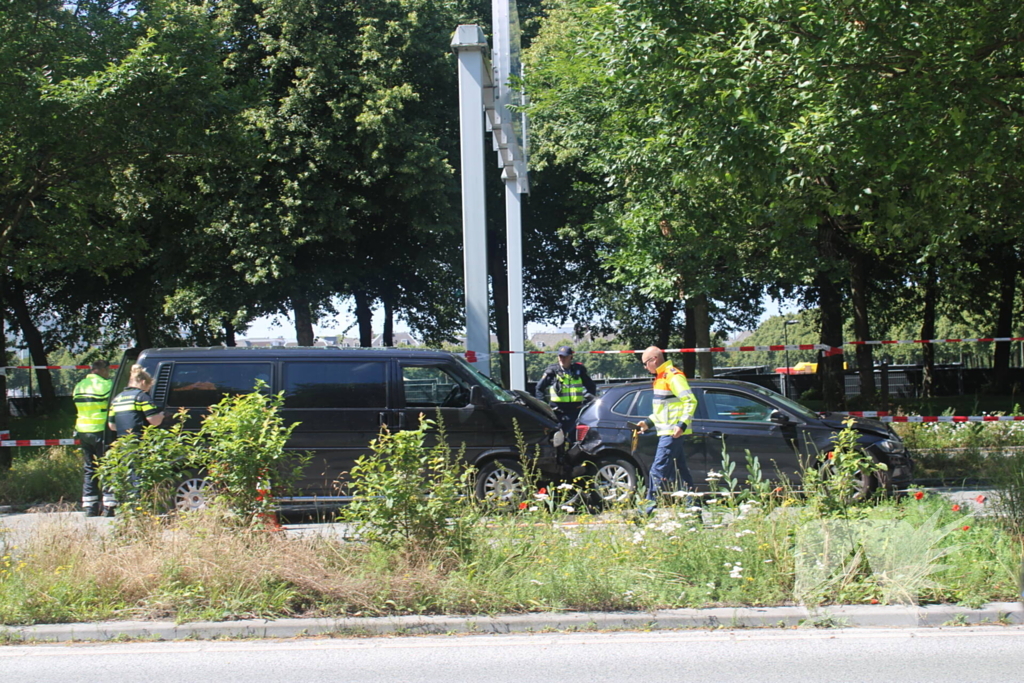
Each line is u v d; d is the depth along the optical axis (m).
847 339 39.81
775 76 9.82
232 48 23.72
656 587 6.50
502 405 10.39
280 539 7.00
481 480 10.34
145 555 6.75
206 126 16.03
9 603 6.27
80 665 5.50
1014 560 6.66
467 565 6.65
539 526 7.32
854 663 5.36
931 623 6.16
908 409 22.50
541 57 20.98
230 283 23.62
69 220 16.50
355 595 6.38
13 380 39.00
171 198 18.53
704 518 7.32
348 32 24.00
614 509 7.91
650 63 10.41
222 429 7.43
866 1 9.23
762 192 10.34
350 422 10.22
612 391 11.01
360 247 27.09
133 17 16.20
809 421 10.62
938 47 9.36
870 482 10.44
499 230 29.95
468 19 27.89
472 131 12.66
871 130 9.34
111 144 14.77
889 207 10.71
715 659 5.46
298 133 22.78
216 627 6.07
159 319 34.72
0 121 13.38
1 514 11.49
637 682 5.07
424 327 36.22
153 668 5.43
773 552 6.72
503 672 5.27
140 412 9.89
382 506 6.93
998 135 9.29
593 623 6.12
